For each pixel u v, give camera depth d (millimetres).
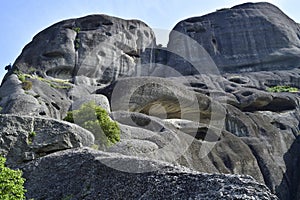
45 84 42938
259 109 51125
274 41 64938
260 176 40875
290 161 45156
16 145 21328
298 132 48906
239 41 64562
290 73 60062
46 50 54094
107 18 57719
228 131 44031
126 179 17688
